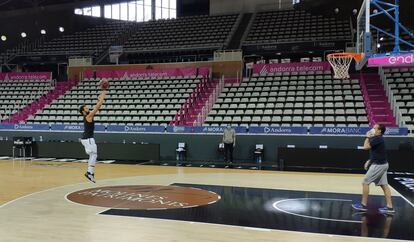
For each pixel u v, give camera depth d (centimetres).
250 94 1689
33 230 537
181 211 656
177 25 2594
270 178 1041
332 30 2153
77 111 1783
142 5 3081
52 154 1567
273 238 509
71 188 873
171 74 1984
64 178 1020
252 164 1355
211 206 697
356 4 1560
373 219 612
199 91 1772
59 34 2670
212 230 544
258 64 1886
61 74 2470
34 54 2397
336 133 1341
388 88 1570
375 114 1490
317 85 1684
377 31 1135
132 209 667
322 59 2162
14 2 2648
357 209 678
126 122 1652
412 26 1355
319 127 1358
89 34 2667
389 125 1403
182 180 999
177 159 1491
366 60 841
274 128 1405
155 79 1939
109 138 1567
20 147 1559
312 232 538
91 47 2467
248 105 1606
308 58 2139
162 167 1272
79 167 1258
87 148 813
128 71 2042
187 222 586
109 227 555
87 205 696
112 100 1800
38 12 2586
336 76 1131
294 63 1830
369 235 525
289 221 597
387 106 1526
